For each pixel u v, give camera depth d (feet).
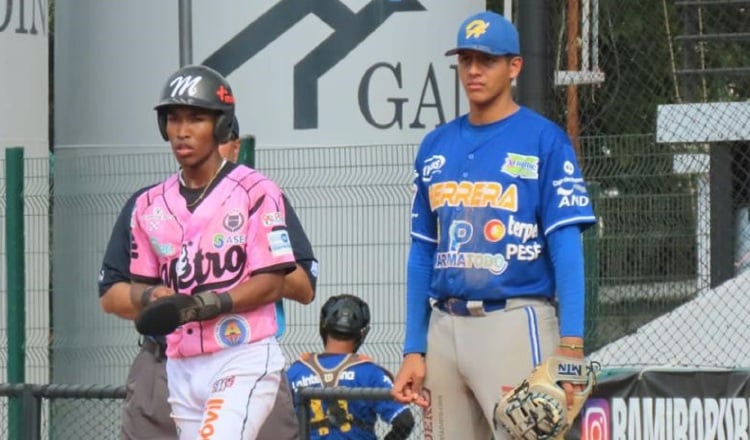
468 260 66.44
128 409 75.46
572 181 65.92
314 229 119.85
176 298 64.49
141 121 156.97
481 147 66.90
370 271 119.24
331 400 89.10
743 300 103.76
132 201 71.77
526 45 107.65
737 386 92.84
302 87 151.94
